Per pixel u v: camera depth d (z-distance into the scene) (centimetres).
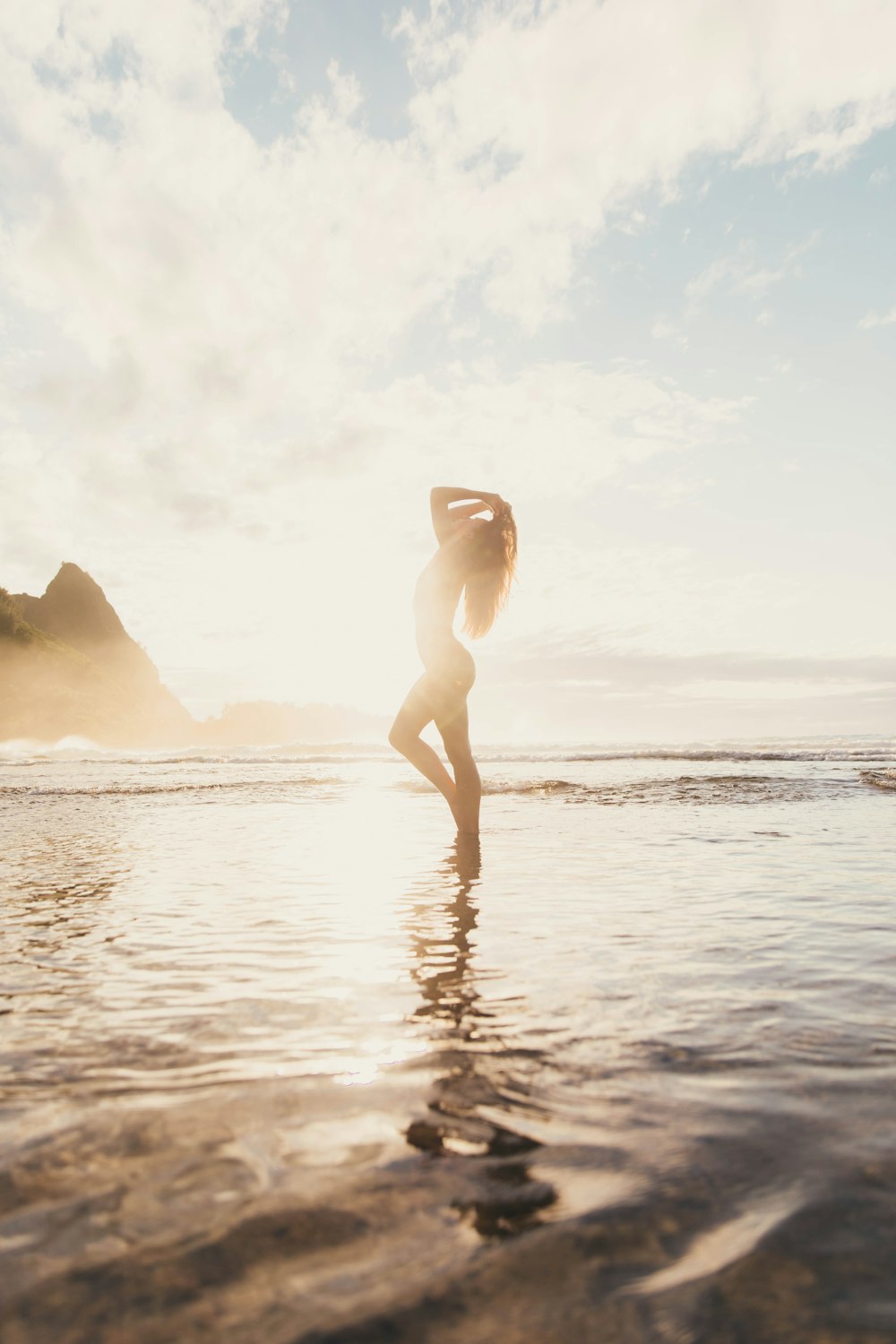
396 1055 159
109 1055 159
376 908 319
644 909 313
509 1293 84
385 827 655
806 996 198
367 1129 125
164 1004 196
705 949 247
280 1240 93
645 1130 124
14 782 1404
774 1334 77
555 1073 149
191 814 779
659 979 214
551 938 264
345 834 598
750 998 197
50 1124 126
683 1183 106
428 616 548
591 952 245
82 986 212
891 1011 186
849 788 1026
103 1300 82
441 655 543
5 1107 134
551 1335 77
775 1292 83
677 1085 142
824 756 2122
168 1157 115
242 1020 183
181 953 247
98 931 279
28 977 222
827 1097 136
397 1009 190
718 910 308
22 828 654
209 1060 157
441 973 223
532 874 404
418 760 561
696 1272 87
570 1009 189
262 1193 104
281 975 223
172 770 1970
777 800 867
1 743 7912
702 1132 123
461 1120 128
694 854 471
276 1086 143
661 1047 162
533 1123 127
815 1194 102
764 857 453
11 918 301
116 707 9219
